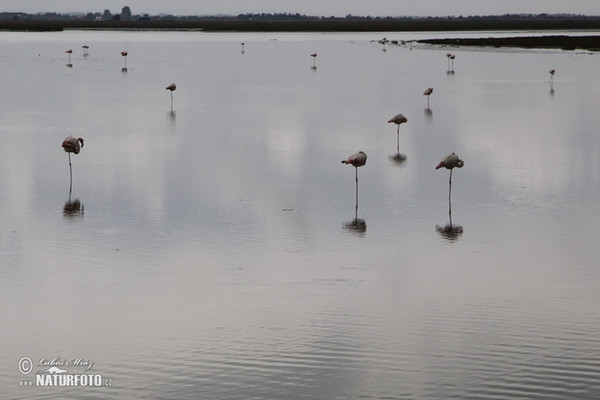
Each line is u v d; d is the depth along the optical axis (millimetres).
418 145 31984
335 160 28906
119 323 14430
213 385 12211
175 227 20391
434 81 61312
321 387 12133
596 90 52812
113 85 57031
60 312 14914
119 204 22625
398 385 12164
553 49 104625
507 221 20906
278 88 55688
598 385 12078
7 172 26734
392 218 21219
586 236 19531
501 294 15742
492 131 35469
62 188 24547
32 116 40000
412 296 15680
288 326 14273
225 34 185875
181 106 44656
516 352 13164
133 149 31062
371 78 64625
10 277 16719
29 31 194375
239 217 21312
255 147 31578
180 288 16125
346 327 14219
